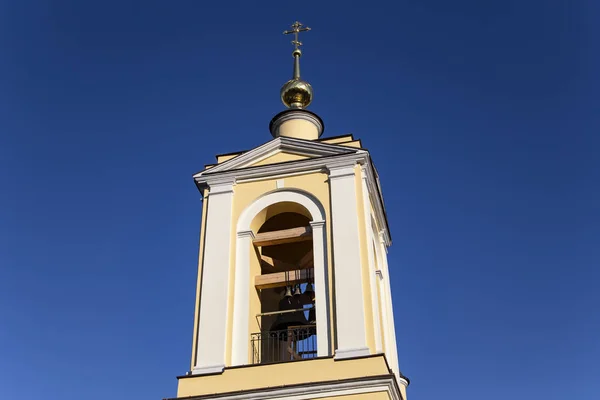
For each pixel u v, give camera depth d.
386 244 24.75
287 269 22.91
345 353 18.62
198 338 19.80
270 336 20.80
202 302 20.41
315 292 20.03
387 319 23.02
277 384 18.41
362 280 19.80
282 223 23.08
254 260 21.59
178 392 18.72
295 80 26.89
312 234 21.42
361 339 18.83
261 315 20.78
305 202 21.73
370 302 19.41
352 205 21.19
